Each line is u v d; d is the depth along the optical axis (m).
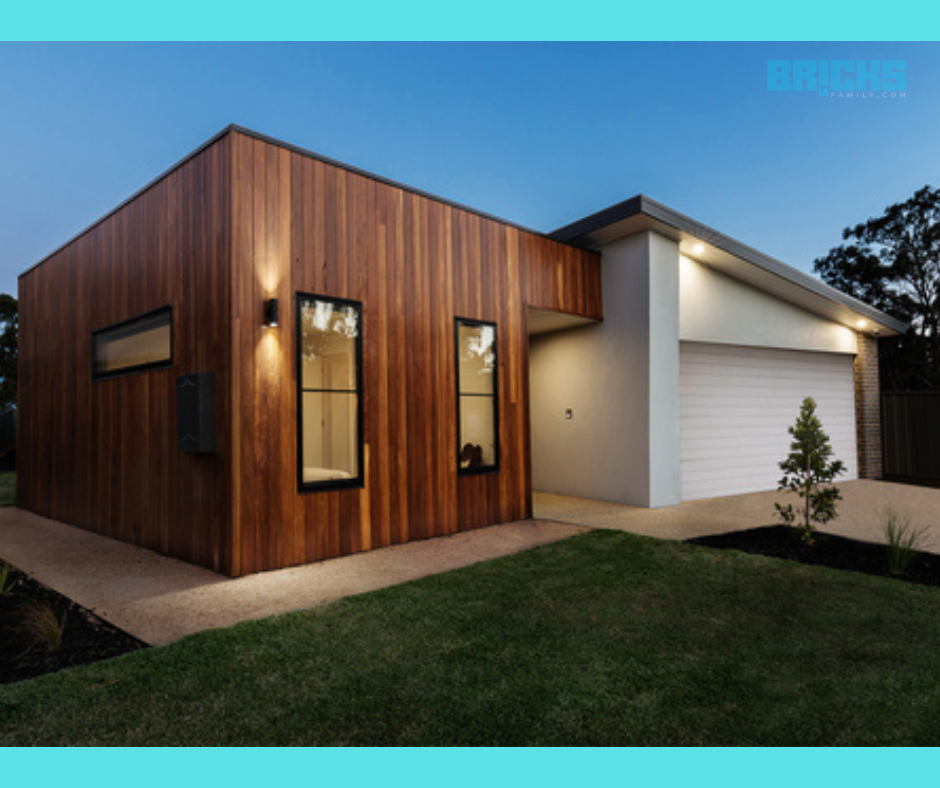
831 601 3.48
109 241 5.99
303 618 3.18
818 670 2.54
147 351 5.31
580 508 7.08
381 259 5.24
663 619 3.18
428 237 5.68
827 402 9.77
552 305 6.91
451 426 5.76
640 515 6.53
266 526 4.33
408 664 2.59
